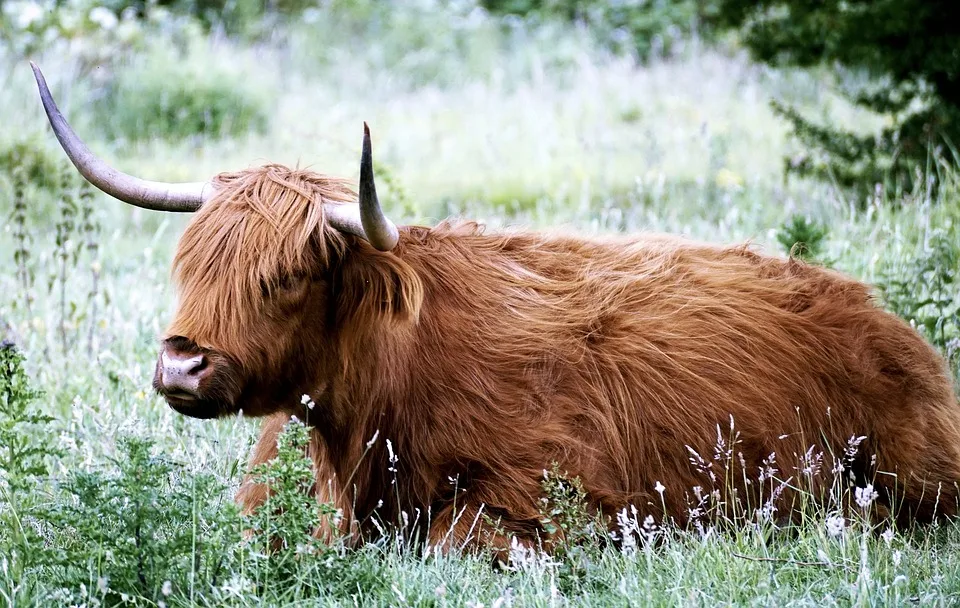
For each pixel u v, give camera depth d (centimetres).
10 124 3638
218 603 1126
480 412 1391
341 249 1328
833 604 1145
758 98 4412
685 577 1222
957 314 1853
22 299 2173
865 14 2934
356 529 1395
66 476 1328
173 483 1434
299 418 1397
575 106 4522
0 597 1120
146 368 1881
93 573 1153
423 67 5569
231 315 1268
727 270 1609
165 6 5859
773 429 1491
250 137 4175
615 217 2695
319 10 6159
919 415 1547
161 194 1380
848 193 2802
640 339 1486
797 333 1549
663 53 5488
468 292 1448
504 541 1338
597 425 1427
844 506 1520
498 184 3403
